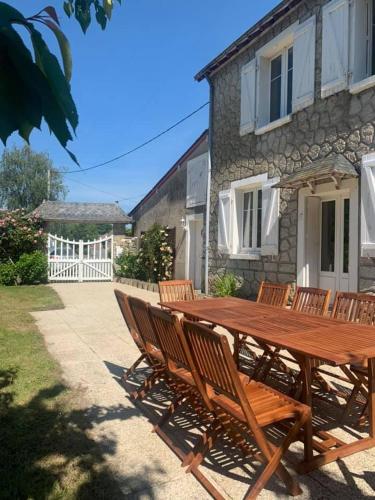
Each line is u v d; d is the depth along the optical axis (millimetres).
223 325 3859
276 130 8766
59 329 7582
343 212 7453
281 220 8555
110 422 3672
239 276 10070
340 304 4496
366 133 6621
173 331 3127
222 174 10867
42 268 15367
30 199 33156
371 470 2887
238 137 10172
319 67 7629
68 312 9445
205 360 2766
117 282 16766
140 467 2939
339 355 2723
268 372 4680
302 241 7969
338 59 7035
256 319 4129
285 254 8445
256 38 9430
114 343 6539
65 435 3412
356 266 6832
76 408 3961
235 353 5121
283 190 8492
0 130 858
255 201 9930
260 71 9383
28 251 15898
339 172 6457
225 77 10820
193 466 2832
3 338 6602
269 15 8547
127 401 4156
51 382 4633
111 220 17203
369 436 3184
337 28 7066
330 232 7781
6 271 14750
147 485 2719
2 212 15891
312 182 7582
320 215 8023
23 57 847
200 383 2945
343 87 6957
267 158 9055
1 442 3277
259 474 2854
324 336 3330
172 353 3383
